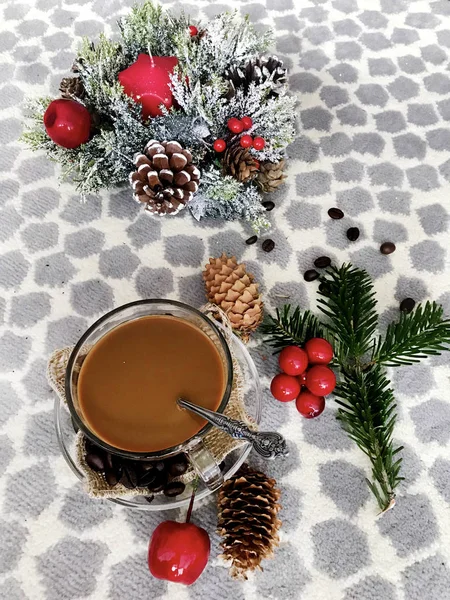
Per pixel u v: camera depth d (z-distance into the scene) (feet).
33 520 1.09
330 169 1.53
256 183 1.39
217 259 1.26
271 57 1.30
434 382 1.23
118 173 1.31
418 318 1.13
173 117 1.22
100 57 1.24
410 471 1.15
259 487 1.03
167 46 1.35
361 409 1.09
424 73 1.72
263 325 1.21
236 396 1.06
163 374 0.95
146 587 1.04
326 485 1.13
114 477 0.93
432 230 1.44
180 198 1.17
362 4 1.88
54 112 1.20
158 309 0.98
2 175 1.49
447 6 1.88
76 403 0.91
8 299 1.33
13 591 1.04
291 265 1.39
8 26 1.79
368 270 1.38
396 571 1.06
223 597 1.04
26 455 1.15
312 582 1.05
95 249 1.40
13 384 1.23
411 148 1.57
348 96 1.66
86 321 1.30
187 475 0.99
